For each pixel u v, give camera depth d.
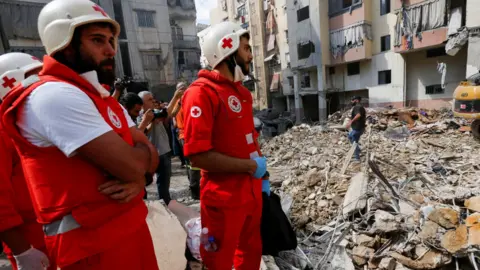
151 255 1.35
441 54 15.45
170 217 2.82
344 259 2.68
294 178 5.27
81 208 1.03
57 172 1.01
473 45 12.02
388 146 8.20
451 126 9.95
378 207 3.23
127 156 1.06
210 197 1.82
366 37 18.22
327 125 13.50
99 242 1.06
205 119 1.65
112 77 1.20
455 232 2.48
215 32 1.79
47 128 0.94
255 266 2.14
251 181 1.86
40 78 1.04
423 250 2.52
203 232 1.87
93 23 1.06
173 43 23.84
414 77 16.88
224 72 1.83
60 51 1.07
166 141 3.73
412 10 14.92
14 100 1.02
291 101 25.61
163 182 3.74
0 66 1.80
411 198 3.57
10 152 1.43
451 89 15.34
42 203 1.04
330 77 21.59
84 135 0.95
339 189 4.26
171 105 3.88
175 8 24.67
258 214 1.98
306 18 20.94
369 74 19.05
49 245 1.08
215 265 1.86
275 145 10.54
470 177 4.82
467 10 12.10
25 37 15.20
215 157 1.66
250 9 27.00
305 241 3.16
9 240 1.36
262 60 26.94
